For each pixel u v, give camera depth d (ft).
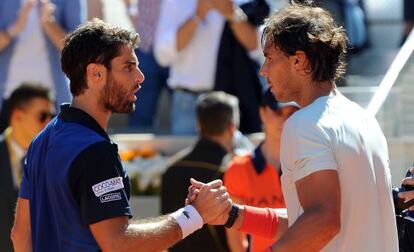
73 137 43.32
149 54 99.96
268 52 43.24
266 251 40.32
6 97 89.20
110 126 103.96
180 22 91.15
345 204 41.34
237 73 90.53
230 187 64.28
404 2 105.50
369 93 87.25
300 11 42.96
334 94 42.93
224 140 70.28
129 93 44.37
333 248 41.52
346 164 41.19
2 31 88.79
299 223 40.14
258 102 90.58
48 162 43.55
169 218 44.16
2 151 69.10
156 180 89.76
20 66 89.10
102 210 42.27
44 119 69.62
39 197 44.24
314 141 40.91
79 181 42.65
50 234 43.98
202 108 70.03
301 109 42.22
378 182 42.63
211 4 89.71
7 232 67.77
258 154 64.49
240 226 47.11
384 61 103.55
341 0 100.99
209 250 67.62
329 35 42.52
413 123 77.77
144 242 42.91
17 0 89.40
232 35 90.68
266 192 63.77
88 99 44.29
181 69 91.91
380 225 42.39
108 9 101.96
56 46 89.35
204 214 44.93
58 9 89.51
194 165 69.72
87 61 43.83
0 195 68.23
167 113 103.96
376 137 42.91
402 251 46.32
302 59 42.45
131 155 91.45
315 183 40.55
